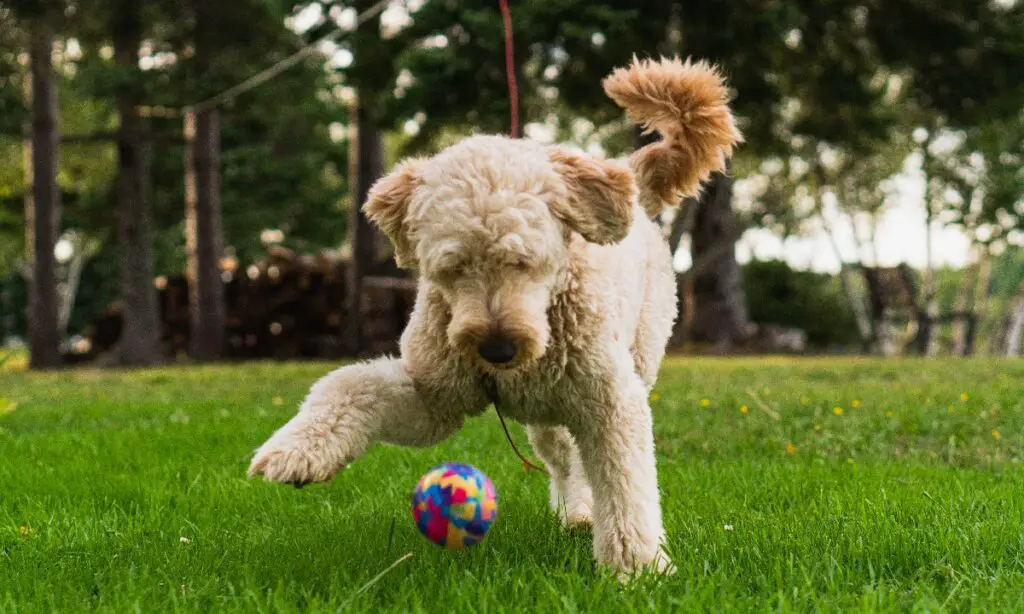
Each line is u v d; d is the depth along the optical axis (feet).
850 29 52.44
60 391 35.68
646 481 10.02
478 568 9.96
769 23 43.52
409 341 10.28
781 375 36.86
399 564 10.10
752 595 9.21
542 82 50.67
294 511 13.28
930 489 13.84
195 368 50.47
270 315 62.34
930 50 51.80
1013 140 72.84
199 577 9.71
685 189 13.34
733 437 20.35
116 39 56.44
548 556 10.66
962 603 8.82
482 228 8.86
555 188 9.39
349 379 9.73
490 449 18.40
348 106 82.69
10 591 9.31
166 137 59.36
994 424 21.45
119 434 20.07
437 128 51.90
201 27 54.85
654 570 9.56
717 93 13.05
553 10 41.57
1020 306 83.71
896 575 9.87
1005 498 13.02
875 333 67.72
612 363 9.89
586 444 10.16
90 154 89.10
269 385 35.91
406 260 10.15
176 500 13.82
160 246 87.35
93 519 12.42
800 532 11.28
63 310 111.45
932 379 33.65
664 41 44.27
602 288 9.98
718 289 65.05
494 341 8.86
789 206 85.20
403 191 9.84
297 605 9.08
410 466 16.49
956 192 78.33
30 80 57.26
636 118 13.41
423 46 49.11
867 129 56.95
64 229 83.71
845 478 14.94
